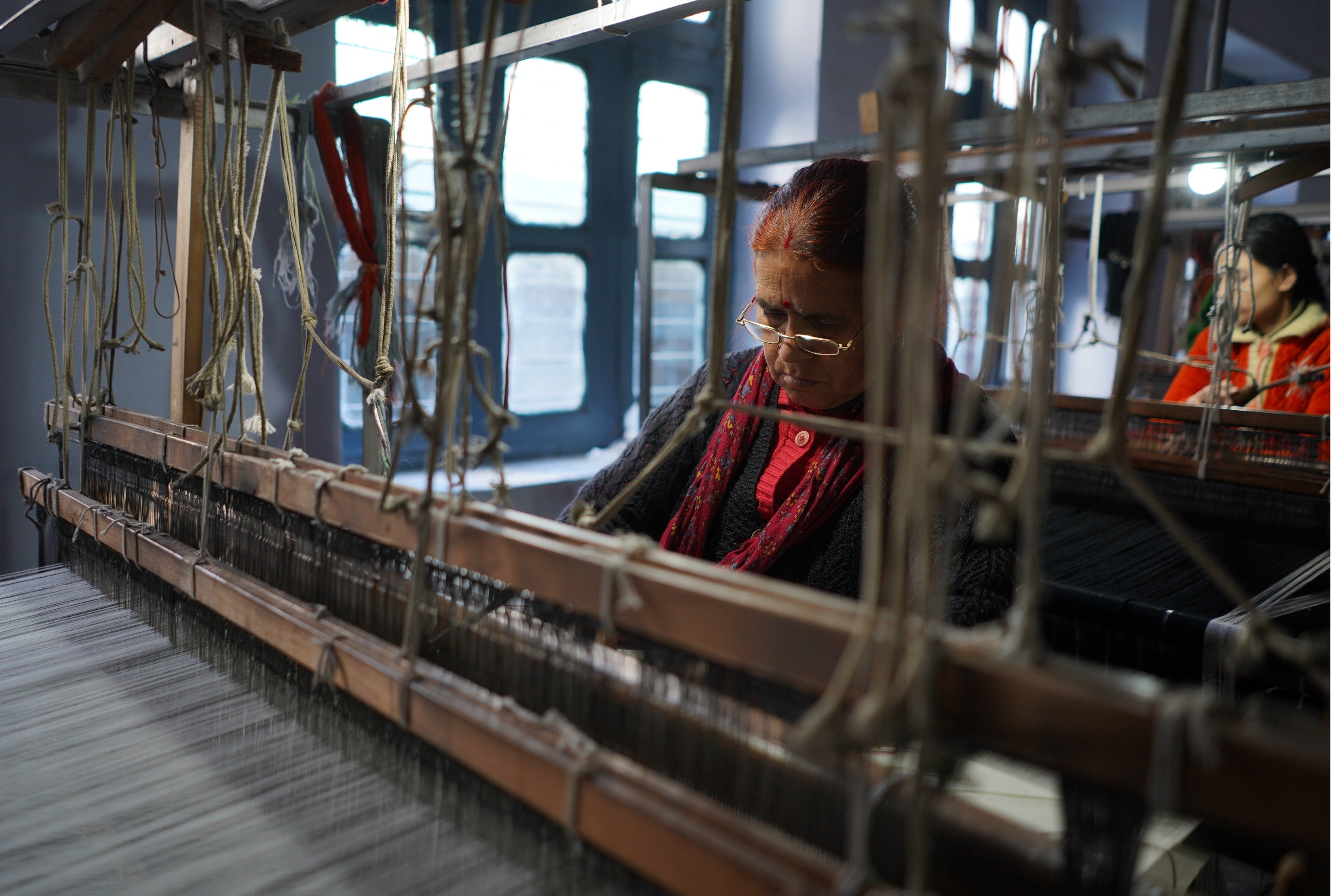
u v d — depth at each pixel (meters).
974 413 0.94
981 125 1.91
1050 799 0.72
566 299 3.22
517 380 3.15
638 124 3.29
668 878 0.47
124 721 0.87
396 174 0.94
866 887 0.42
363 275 2.12
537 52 1.47
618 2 1.29
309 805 0.72
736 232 3.57
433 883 0.62
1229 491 2.04
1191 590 1.71
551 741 0.55
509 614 0.69
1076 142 1.88
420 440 2.79
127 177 1.26
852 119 3.47
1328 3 5.11
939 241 0.88
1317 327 2.54
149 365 2.22
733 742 0.54
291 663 0.88
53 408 1.39
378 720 0.77
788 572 0.99
